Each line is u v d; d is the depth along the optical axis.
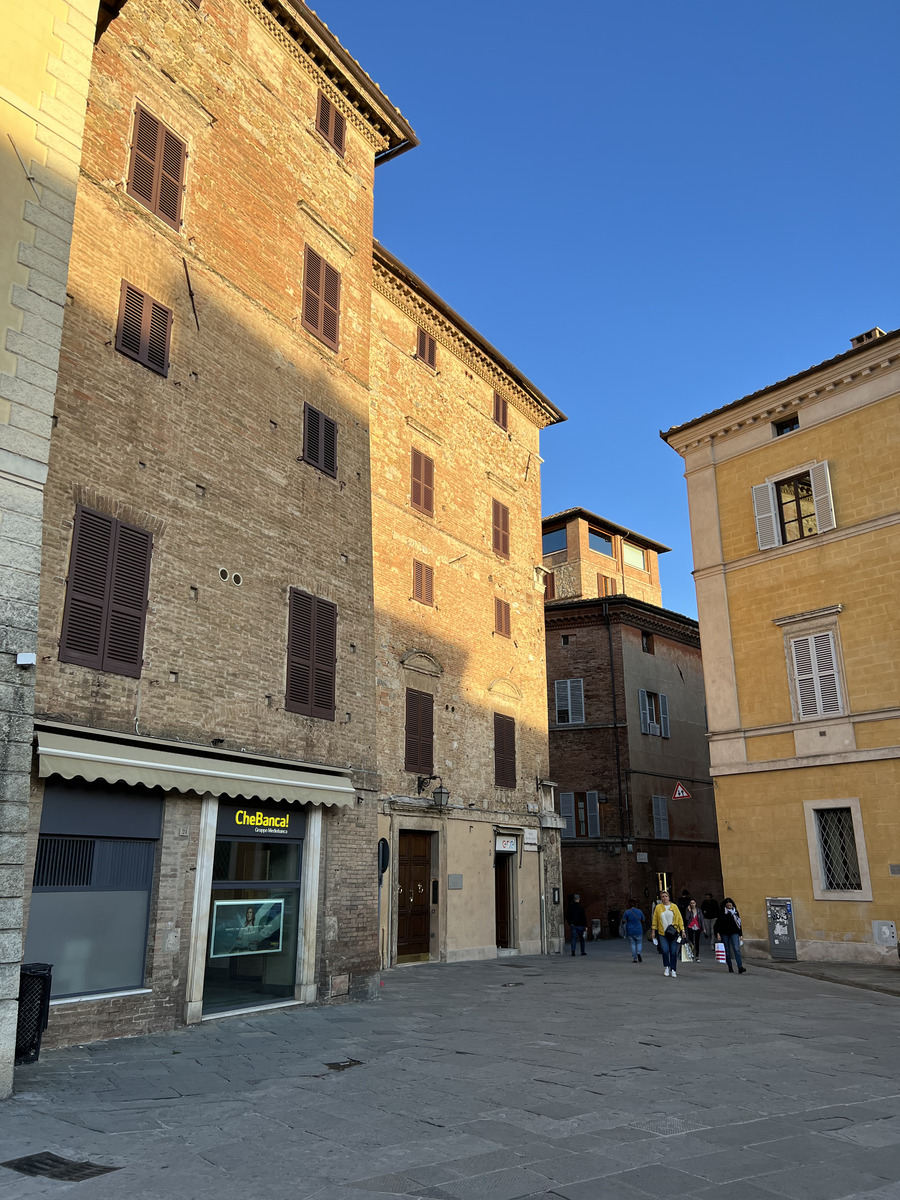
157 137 13.98
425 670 22.75
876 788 21.06
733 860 23.55
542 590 29.09
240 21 16.28
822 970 19.77
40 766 10.05
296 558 15.31
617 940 33.19
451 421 25.72
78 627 11.19
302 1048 10.53
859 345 23.75
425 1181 5.86
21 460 9.29
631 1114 7.52
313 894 14.25
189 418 13.52
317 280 17.31
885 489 22.22
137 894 11.51
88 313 12.19
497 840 24.52
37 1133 6.96
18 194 9.70
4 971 8.20
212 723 12.95
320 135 18.09
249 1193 5.66
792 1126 7.14
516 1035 11.50
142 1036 10.98
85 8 10.82
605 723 37.22
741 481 25.55
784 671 23.50
